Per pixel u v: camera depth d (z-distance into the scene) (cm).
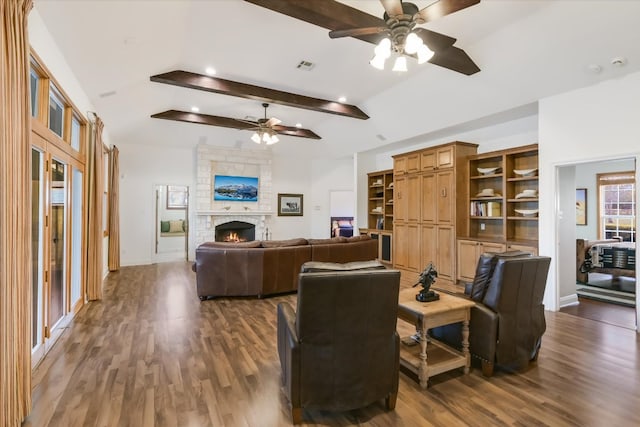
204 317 395
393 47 288
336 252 537
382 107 593
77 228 430
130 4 283
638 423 198
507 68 400
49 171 303
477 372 263
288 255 496
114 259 667
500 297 250
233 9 319
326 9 300
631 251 525
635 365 273
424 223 613
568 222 454
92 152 464
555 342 321
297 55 421
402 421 201
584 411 210
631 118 354
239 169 871
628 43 320
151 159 777
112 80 428
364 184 827
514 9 317
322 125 752
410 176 644
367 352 199
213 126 729
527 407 215
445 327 292
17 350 187
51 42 296
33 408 210
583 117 391
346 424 199
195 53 414
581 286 552
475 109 494
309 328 191
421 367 239
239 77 487
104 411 208
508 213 518
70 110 376
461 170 561
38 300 287
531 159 504
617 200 746
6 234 172
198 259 466
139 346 309
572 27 325
